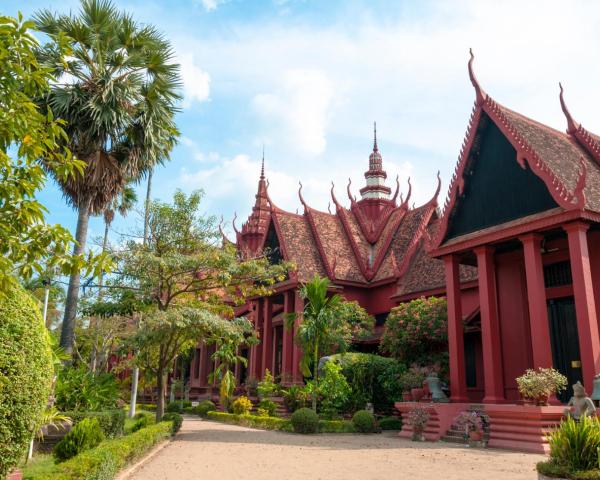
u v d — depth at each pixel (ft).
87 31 53.16
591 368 39.50
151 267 55.98
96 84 53.11
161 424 46.09
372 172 114.62
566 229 43.34
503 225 49.47
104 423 42.80
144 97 58.08
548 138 53.93
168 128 59.00
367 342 79.00
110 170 54.95
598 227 45.60
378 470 30.55
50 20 52.85
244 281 64.85
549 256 53.47
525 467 30.81
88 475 21.50
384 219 99.55
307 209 98.22
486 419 46.29
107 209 59.72
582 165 43.19
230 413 80.28
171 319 48.42
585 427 21.58
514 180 49.73
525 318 55.11
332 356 67.00
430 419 49.16
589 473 19.88
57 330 123.85
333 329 66.64
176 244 62.18
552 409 38.93
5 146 17.48
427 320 60.03
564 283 52.37
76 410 45.83
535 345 43.27
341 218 100.89
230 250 63.62
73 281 54.34
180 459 36.42
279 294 90.74
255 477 28.78
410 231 91.50
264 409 73.51
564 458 21.39
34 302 24.45
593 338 39.99
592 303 41.04
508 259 57.88
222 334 53.52
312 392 64.23
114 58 56.18
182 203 63.46
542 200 46.55
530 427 39.45
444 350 65.36
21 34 17.19
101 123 52.90
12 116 16.92
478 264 51.19
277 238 94.32
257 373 93.35
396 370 64.03
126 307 59.11
